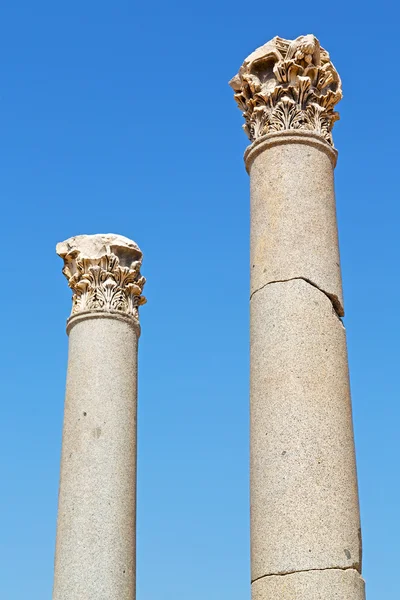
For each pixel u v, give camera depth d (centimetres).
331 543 1441
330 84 1852
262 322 1614
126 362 2208
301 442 1500
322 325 1595
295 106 1781
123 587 1997
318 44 1822
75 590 1970
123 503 2061
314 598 1402
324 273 1639
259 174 1745
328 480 1481
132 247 2339
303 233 1659
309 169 1725
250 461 1552
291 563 1428
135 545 2081
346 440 1529
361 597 1442
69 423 2128
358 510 1507
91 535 2009
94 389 2142
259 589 1449
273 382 1555
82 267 2286
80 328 2228
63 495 2067
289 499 1467
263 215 1698
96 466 2067
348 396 1577
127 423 2141
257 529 1489
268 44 1845
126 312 2269
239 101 1883
